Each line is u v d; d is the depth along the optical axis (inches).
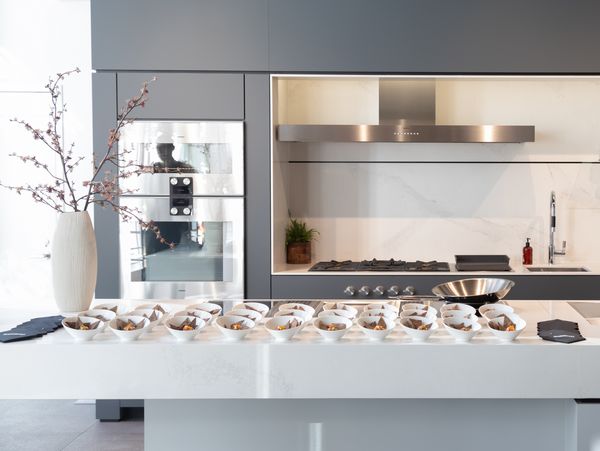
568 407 85.1
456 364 77.5
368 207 175.3
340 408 89.6
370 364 77.9
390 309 89.6
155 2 147.5
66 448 132.4
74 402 161.5
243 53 147.6
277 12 147.3
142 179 149.6
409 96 160.6
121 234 150.3
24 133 175.0
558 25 146.5
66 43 172.9
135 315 86.5
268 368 78.4
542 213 172.4
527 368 77.2
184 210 149.5
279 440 90.7
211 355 78.5
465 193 173.5
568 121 170.1
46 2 171.8
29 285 178.7
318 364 78.1
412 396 78.0
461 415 88.4
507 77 150.4
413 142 159.9
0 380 79.3
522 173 172.1
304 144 174.7
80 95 173.9
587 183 171.2
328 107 171.6
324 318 83.9
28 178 175.8
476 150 172.7
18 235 177.6
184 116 148.5
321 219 176.1
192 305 93.0
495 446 88.1
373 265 161.2
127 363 78.8
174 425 91.6
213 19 147.5
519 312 97.3
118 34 147.6
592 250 172.4
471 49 147.4
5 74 173.2
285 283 149.9
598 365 76.5
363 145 174.2
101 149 149.2
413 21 147.3
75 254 93.0
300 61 147.6
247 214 149.6
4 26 172.4
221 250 150.2
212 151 148.9
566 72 147.1
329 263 165.2
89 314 87.1
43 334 83.4
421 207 174.4
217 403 91.0
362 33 147.6
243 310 90.6
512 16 146.9
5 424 146.5
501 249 173.3
